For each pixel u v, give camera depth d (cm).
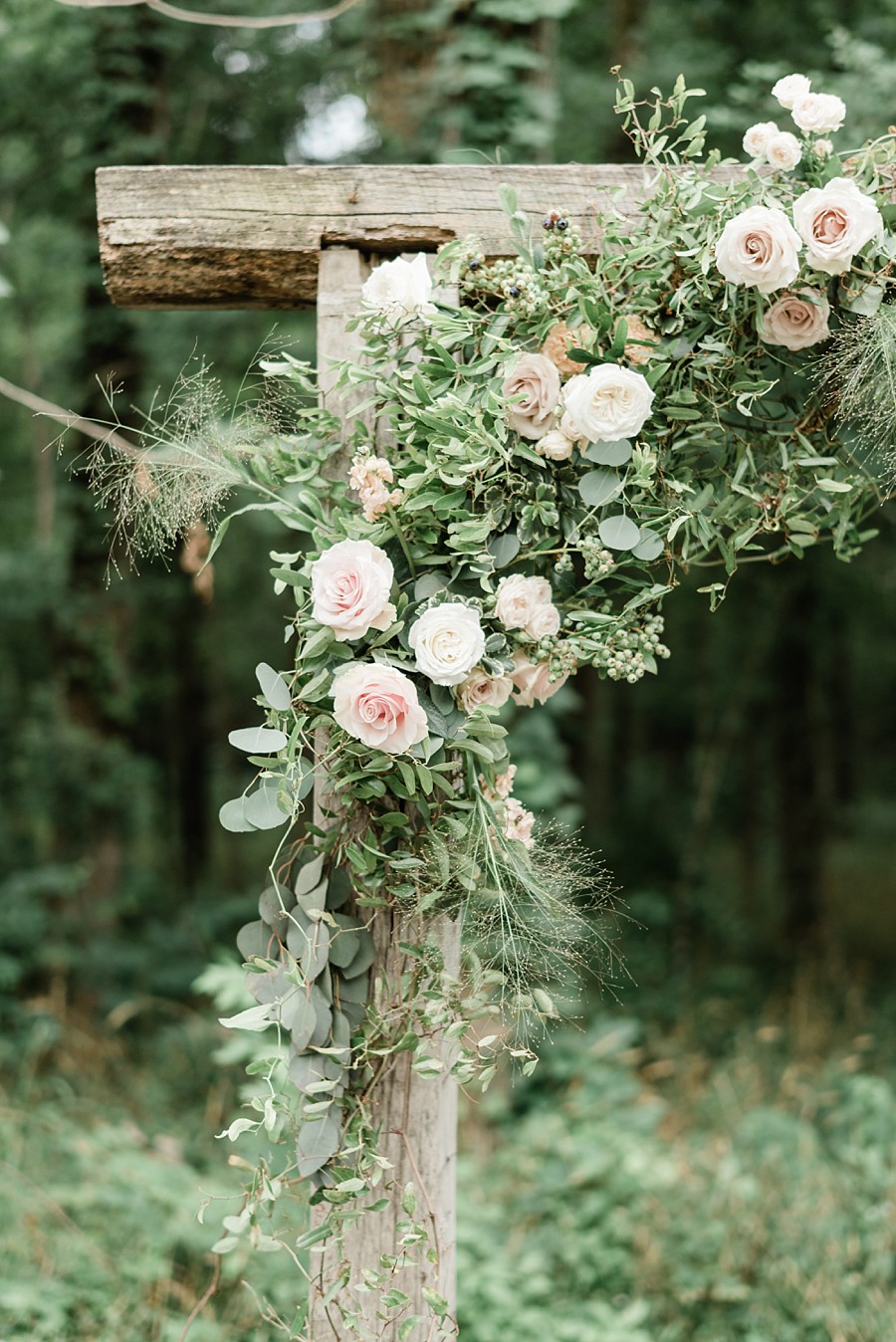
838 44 377
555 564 174
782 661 801
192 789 927
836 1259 324
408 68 425
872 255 170
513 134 390
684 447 174
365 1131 170
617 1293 321
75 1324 280
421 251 185
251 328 574
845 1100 436
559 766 436
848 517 185
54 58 545
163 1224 323
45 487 669
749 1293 315
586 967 169
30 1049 458
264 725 168
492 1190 371
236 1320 289
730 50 547
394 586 168
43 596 623
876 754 1227
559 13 382
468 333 168
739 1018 612
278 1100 167
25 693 702
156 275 188
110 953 596
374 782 166
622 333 166
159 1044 514
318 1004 167
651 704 1155
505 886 168
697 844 808
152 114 553
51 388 652
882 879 1132
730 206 170
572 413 163
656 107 176
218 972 335
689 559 181
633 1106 435
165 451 175
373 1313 177
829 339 176
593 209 181
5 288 309
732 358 173
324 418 177
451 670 158
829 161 172
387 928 176
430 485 166
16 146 595
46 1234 317
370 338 171
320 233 183
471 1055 167
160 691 848
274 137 577
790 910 795
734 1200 354
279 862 173
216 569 855
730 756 1089
